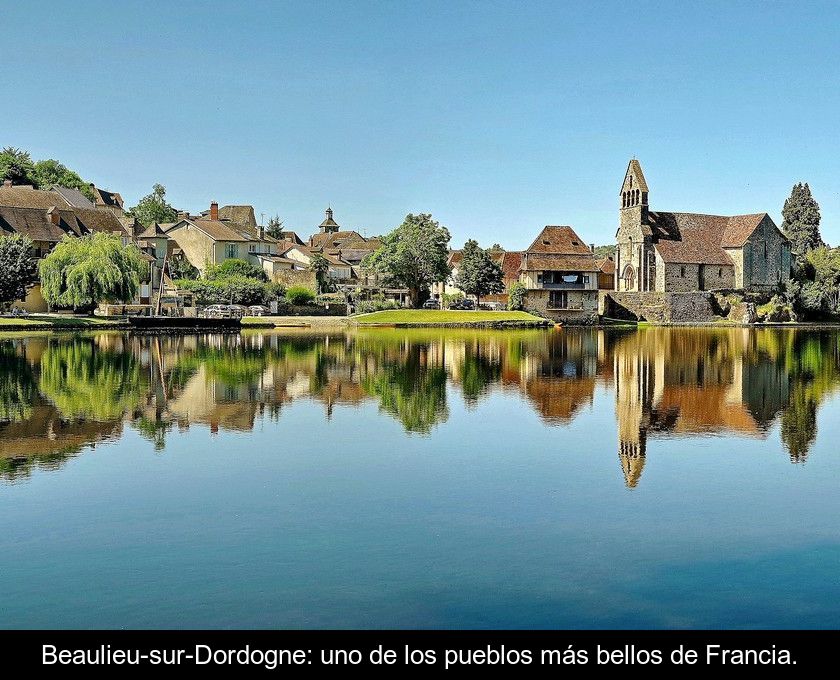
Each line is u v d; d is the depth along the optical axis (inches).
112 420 1298.0
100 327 3668.8
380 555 695.1
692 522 784.9
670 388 1785.2
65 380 1770.4
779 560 687.1
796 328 5019.7
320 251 7716.5
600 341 3474.4
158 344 2888.8
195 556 692.1
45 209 4773.6
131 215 7219.5
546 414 1409.9
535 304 5551.2
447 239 5812.0
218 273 5561.0
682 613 592.4
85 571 660.7
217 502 843.4
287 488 898.7
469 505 838.5
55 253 3809.1
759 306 5718.5
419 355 2581.2
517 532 754.2
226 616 586.9
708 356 2682.1
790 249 6166.3
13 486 900.6
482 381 1886.1
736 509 828.0
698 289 5851.4
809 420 1359.5
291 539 732.7
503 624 576.4
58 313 4104.3
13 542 725.3
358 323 4360.2
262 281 5551.2
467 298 5792.3
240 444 1129.4
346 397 1584.6
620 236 6067.9
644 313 5585.6
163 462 1016.9
